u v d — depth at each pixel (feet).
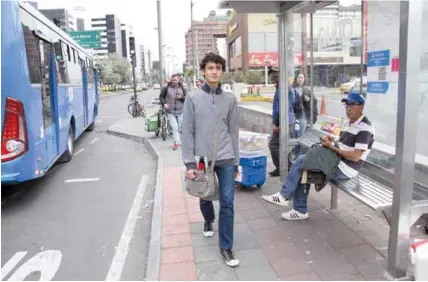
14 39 18.07
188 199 19.03
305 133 21.24
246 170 19.29
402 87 10.26
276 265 12.21
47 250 14.76
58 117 25.64
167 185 21.67
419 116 13.65
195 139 12.37
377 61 15.65
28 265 13.57
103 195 21.67
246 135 19.63
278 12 19.24
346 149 14.40
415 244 10.52
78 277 12.70
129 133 44.39
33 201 20.70
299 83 21.04
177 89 32.91
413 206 10.80
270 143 22.03
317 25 20.34
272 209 16.99
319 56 20.47
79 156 33.27
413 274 11.07
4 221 17.84
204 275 11.76
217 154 12.21
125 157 32.58
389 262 11.21
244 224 15.47
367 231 14.47
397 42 14.48
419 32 9.93
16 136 18.38
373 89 15.94
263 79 141.49
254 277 11.57
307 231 14.62
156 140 38.45
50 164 23.08
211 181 12.19
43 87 21.98
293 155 20.51
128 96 179.01
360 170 15.98
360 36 16.85
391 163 14.78
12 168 18.38
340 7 18.02
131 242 15.40
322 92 20.34
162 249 13.58
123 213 18.72
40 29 21.90
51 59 24.68
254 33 169.17
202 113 12.12
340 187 14.02
